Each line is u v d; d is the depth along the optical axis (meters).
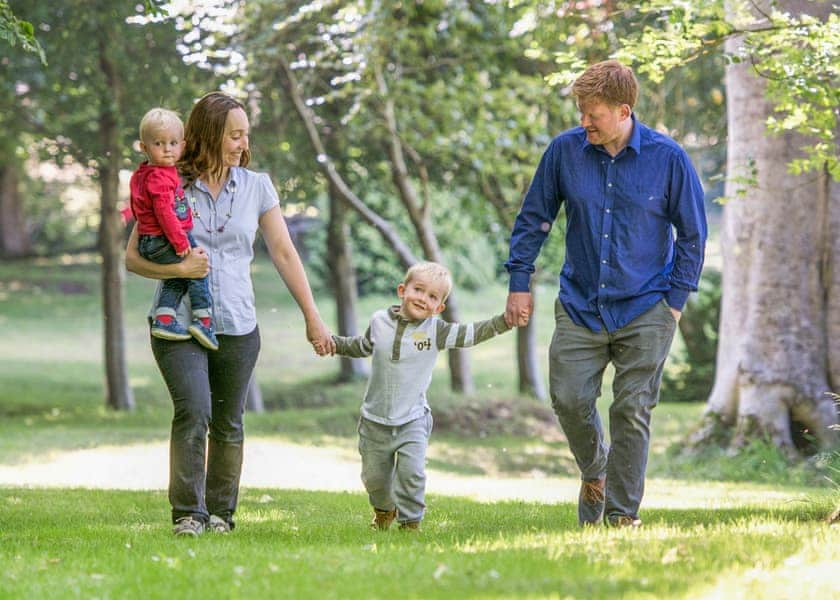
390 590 6.87
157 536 9.79
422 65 32.94
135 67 32.00
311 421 34.66
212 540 9.38
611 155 10.25
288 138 34.66
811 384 22.70
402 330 10.17
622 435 10.23
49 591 7.18
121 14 30.81
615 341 10.25
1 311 67.19
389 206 50.84
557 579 7.04
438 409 34.84
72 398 44.72
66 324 65.12
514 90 33.12
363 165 37.72
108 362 40.41
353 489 19.67
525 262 10.52
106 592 7.06
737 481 21.94
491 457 29.55
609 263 10.20
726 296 23.75
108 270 39.88
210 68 28.89
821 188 22.58
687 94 32.44
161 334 9.59
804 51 13.95
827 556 7.92
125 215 10.24
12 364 53.31
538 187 10.58
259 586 7.09
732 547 8.20
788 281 22.77
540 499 16.02
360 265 64.00
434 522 11.66
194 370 9.73
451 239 48.50
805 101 16.64
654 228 10.24
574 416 10.32
